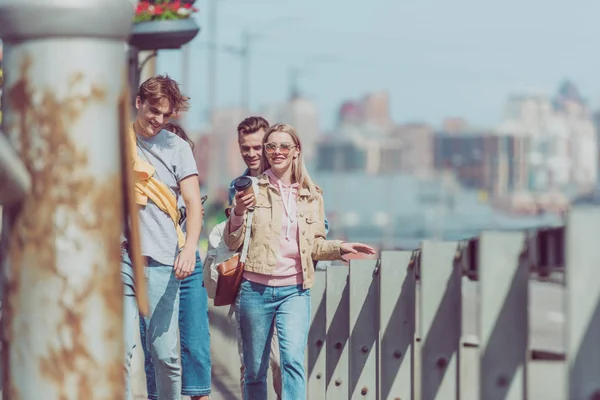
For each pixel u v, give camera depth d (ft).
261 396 34.47
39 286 14.26
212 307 72.69
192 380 35.58
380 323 28.94
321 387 38.37
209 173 343.46
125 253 32.09
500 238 19.63
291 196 33.86
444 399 24.12
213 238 36.68
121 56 14.66
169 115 33.09
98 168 14.35
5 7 14.15
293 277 33.65
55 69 14.25
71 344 14.26
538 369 19.48
